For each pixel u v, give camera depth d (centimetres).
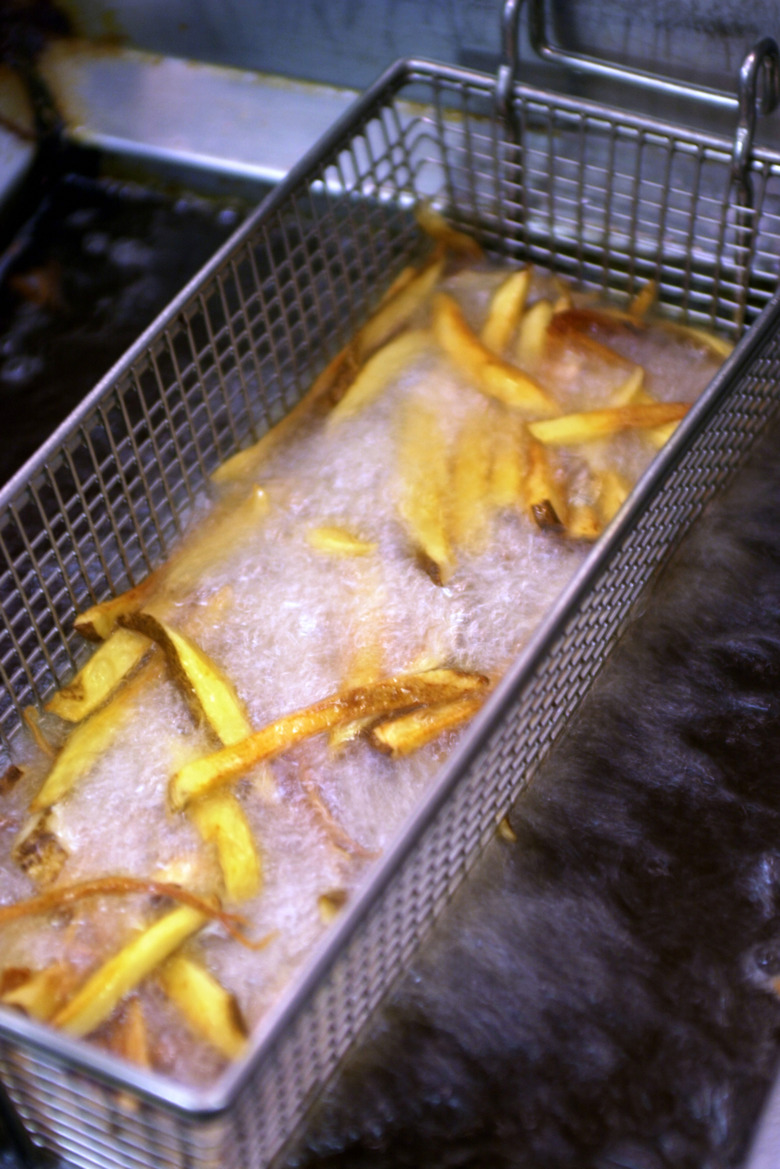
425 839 68
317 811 75
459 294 88
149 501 80
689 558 82
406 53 93
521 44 91
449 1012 73
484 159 92
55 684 79
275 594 80
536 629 70
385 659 78
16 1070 66
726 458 81
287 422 84
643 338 87
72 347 90
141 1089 62
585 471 82
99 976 71
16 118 95
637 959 74
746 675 79
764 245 88
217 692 76
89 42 97
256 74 96
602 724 78
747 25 87
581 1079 72
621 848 76
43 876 74
